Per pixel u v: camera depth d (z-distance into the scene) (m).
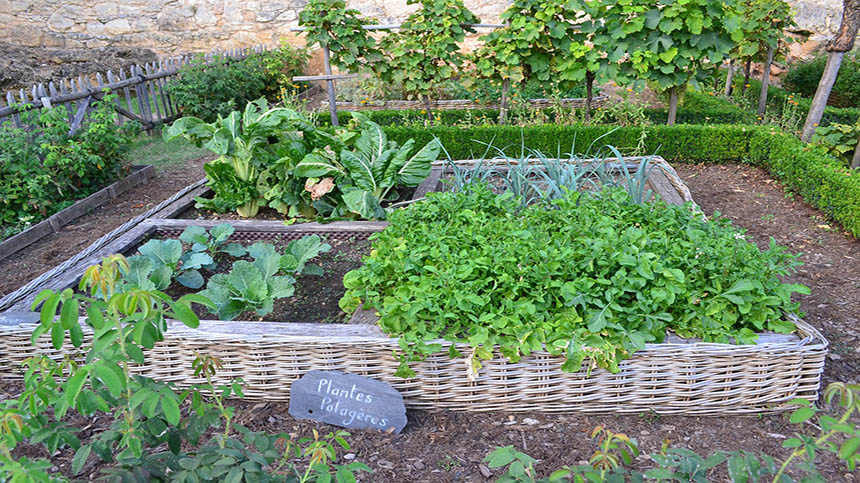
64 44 12.78
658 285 2.80
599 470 1.45
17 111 6.40
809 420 2.73
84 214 5.85
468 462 2.52
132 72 8.89
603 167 5.22
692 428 2.71
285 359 2.83
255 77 10.84
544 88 9.02
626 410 2.80
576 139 7.12
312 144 5.43
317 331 2.89
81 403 1.35
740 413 2.78
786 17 8.55
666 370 2.71
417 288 2.86
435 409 2.87
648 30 7.12
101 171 6.34
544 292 2.86
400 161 4.94
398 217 3.86
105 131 6.38
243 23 12.91
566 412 2.83
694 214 3.81
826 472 2.43
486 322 2.76
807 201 5.64
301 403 2.79
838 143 6.15
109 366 1.25
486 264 2.91
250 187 5.09
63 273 3.80
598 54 7.27
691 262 2.97
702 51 7.11
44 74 11.45
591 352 2.61
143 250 3.84
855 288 4.08
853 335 3.50
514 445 2.61
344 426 2.76
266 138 5.21
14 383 3.08
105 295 1.35
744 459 1.39
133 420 1.44
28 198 5.57
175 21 12.87
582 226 3.39
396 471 2.47
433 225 3.59
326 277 4.02
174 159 7.91
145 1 12.69
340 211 4.95
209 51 13.08
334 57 8.29
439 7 7.64
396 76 8.13
